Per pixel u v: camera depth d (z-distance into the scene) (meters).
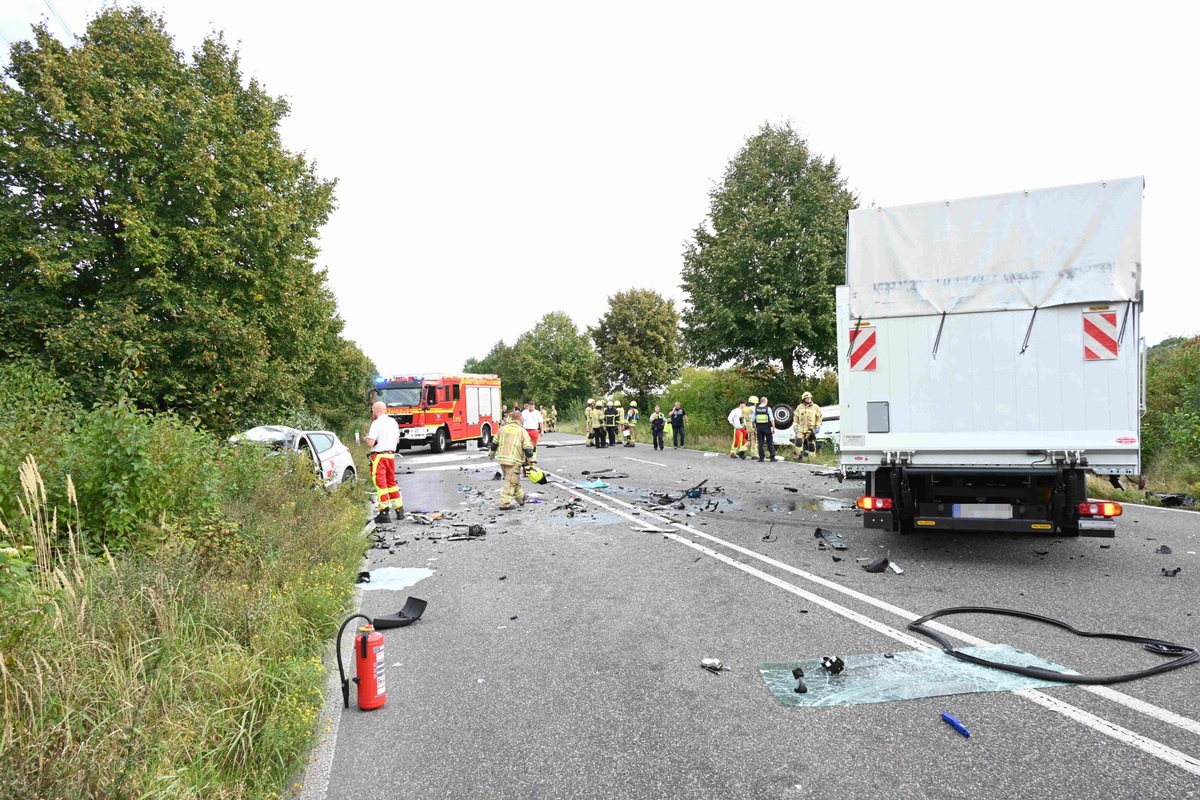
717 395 32.38
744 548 7.87
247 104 15.88
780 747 3.28
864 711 3.63
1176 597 5.42
